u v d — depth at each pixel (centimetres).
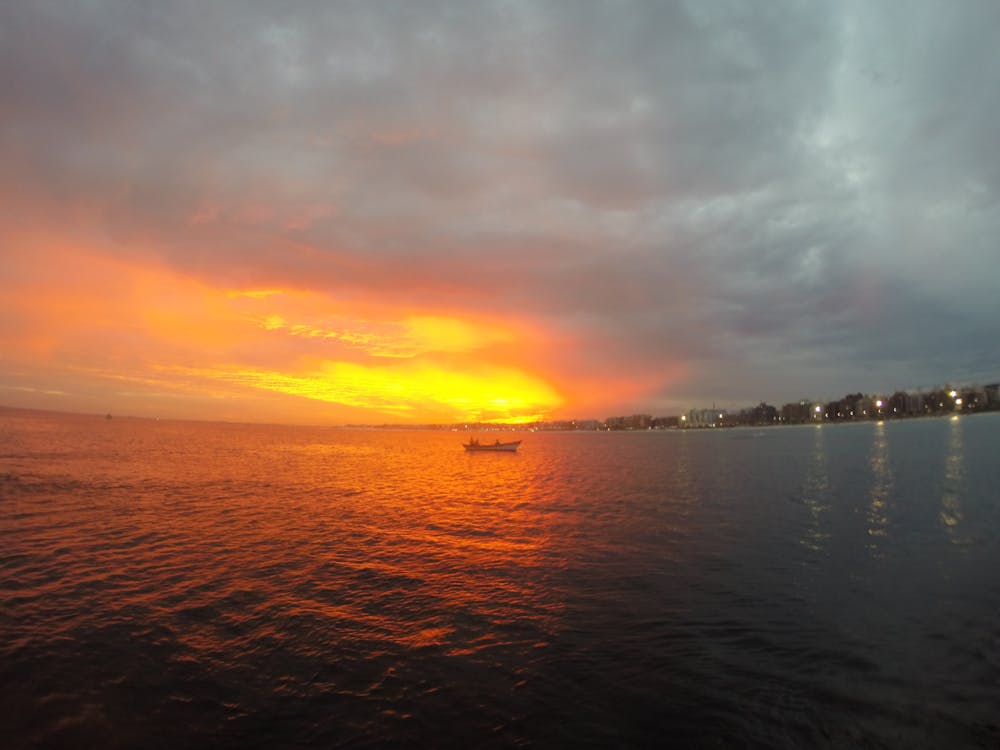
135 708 1039
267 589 1758
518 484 5159
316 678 1159
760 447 12912
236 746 927
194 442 13038
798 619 1490
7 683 1117
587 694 1092
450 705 1054
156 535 2541
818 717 1002
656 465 7469
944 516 3005
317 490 4575
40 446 8838
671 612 1552
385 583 1836
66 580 1803
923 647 1295
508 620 1495
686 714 1017
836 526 2784
